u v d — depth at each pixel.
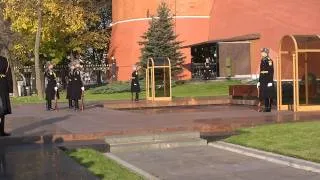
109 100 36.12
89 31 60.25
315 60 23.02
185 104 31.66
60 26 49.00
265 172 11.38
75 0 49.94
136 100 34.78
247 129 16.86
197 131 16.67
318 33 50.28
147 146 15.16
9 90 14.84
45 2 44.84
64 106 29.88
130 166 12.46
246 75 51.62
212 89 45.34
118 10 62.62
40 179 8.22
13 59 52.09
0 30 48.75
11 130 16.84
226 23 56.50
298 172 11.23
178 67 53.16
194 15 59.03
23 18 45.84
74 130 17.00
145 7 59.34
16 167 9.29
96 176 8.73
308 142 13.87
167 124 18.64
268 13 51.53
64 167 9.28
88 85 64.12
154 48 51.12
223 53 51.78
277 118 19.83
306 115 20.72
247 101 29.94
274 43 50.81
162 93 34.00
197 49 58.41
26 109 27.70
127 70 60.44
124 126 18.22
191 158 13.45
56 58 54.88
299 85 22.88
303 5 50.53
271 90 23.00
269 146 13.80
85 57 66.31
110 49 63.97
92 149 14.23
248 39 51.53
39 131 16.61
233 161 12.78
